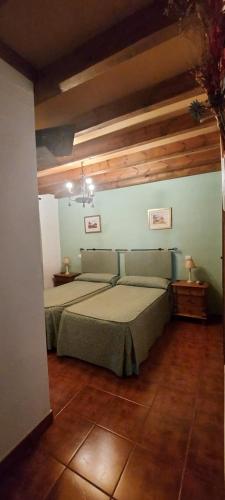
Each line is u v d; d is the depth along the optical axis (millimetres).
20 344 1489
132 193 4289
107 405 1923
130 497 1241
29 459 1466
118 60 1420
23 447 1496
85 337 2500
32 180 1588
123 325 2277
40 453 1504
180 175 3783
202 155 3436
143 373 2332
